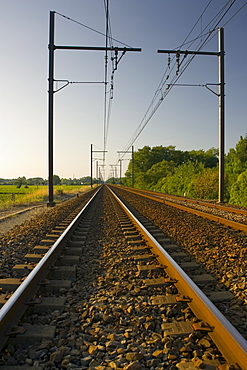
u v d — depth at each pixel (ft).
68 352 10.18
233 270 18.67
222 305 13.92
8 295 13.62
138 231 31.68
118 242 27.81
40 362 9.73
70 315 12.97
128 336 11.19
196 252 23.45
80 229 34.83
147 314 12.96
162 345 10.65
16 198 101.91
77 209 61.62
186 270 19.22
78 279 17.84
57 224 40.16
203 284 16.61
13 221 46.06
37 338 10.80
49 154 66.80
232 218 45.03
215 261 20.84
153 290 15.65
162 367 9.45
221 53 70.64
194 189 107.86
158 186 182.91
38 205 78.28
